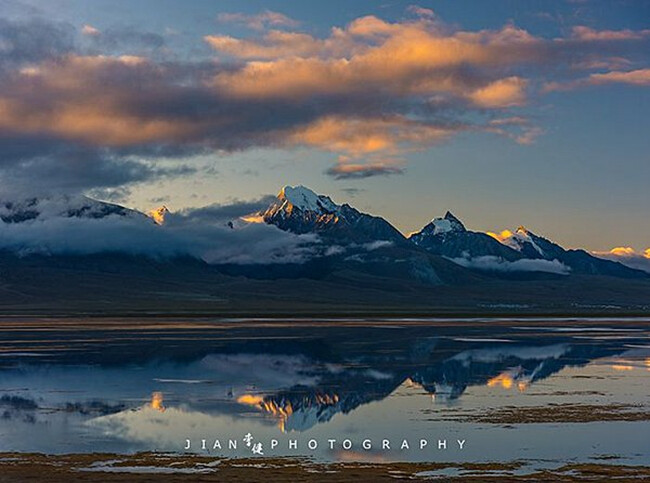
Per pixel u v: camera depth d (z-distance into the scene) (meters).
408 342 85.56
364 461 28.97
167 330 109.75
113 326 122.38
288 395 45.50
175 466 27.73
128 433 34.47
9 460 28.69
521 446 31.27
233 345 81.00
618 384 49.12
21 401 43.41
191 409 40.84
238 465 27.98
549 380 51.38
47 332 104.38
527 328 117.88
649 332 107.00
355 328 116.44
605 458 29.19
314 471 26.92
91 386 49.31
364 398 44.31
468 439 32.62
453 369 58.34
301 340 88.56
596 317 181.25
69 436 33.78
